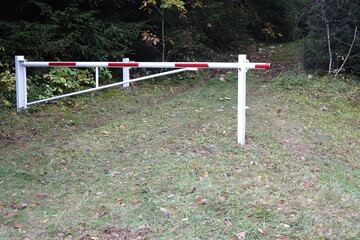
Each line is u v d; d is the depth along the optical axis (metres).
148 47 10.20
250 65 5.27
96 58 9.07
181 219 3.53
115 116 7.14
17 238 3.20
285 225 3.45
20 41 8.00
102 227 3.41
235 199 3.86
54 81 7.93
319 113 7.57
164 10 10.12
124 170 4.70
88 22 8.56
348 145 6.17
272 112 7.25
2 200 3.89
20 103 7.12
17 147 5.58
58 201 3.92
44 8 8.15
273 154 5.26
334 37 10.01
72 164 4.89
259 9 16.42
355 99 8.62
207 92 8.72
